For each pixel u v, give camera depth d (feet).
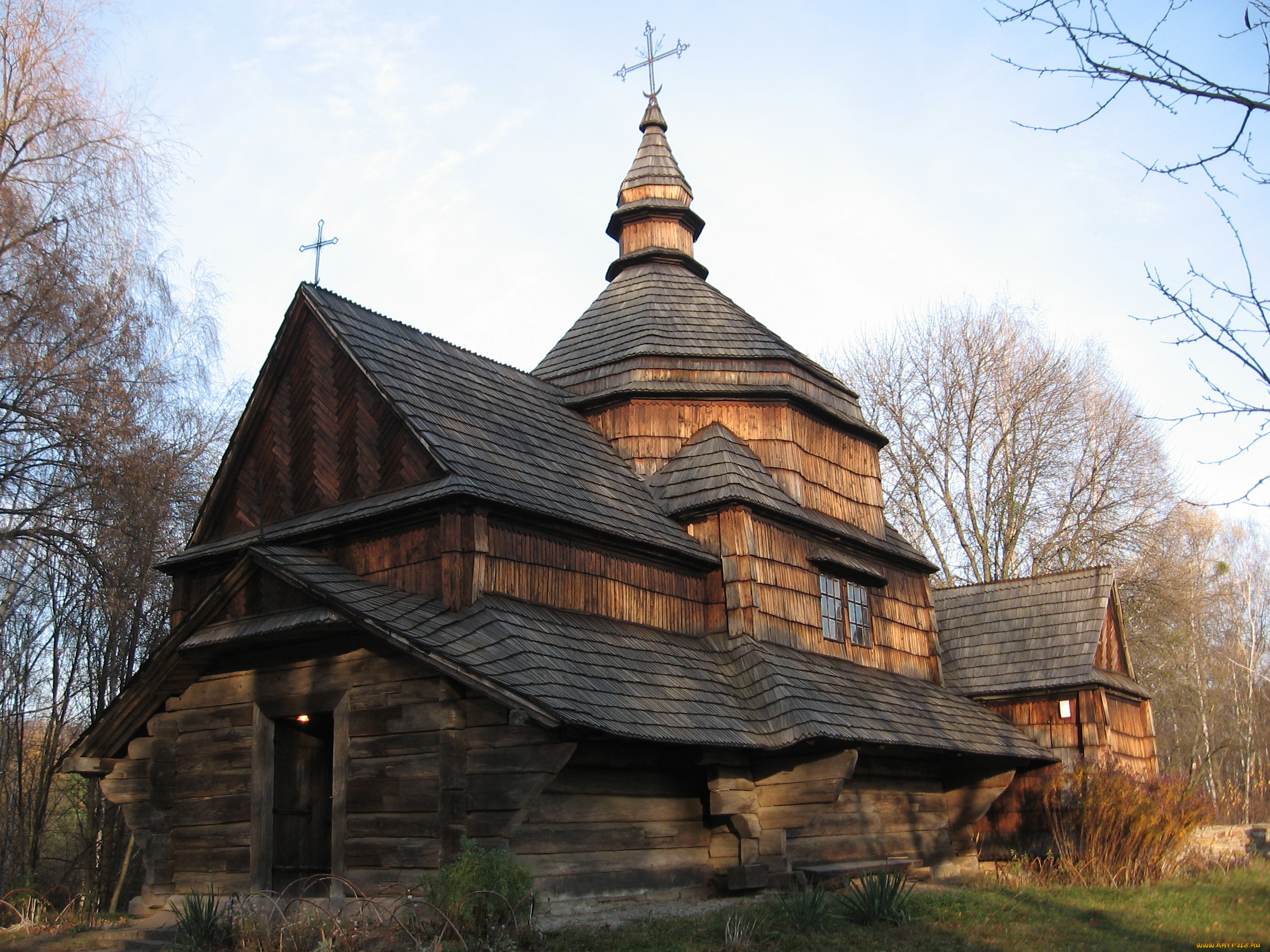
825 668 51.42
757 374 58.49
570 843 37.60
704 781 44.42
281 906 37.42
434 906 30.50
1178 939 35.06
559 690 34.83
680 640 47.52
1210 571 136.67
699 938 33.04
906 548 65.51
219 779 41.39
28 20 56.39
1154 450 102.83
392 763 36.55
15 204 53.93
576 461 51.13
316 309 47.16
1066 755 62.44
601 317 65.57
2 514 52.70
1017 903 41.96
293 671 40.32
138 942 35.58
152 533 56.75
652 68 76.95
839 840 50.24
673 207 70.95
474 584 38.93
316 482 47.11
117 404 55.42
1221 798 111.96
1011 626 68.80
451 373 50.60
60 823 72.79
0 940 37.32
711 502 51.06
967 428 108.47
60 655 62.90
